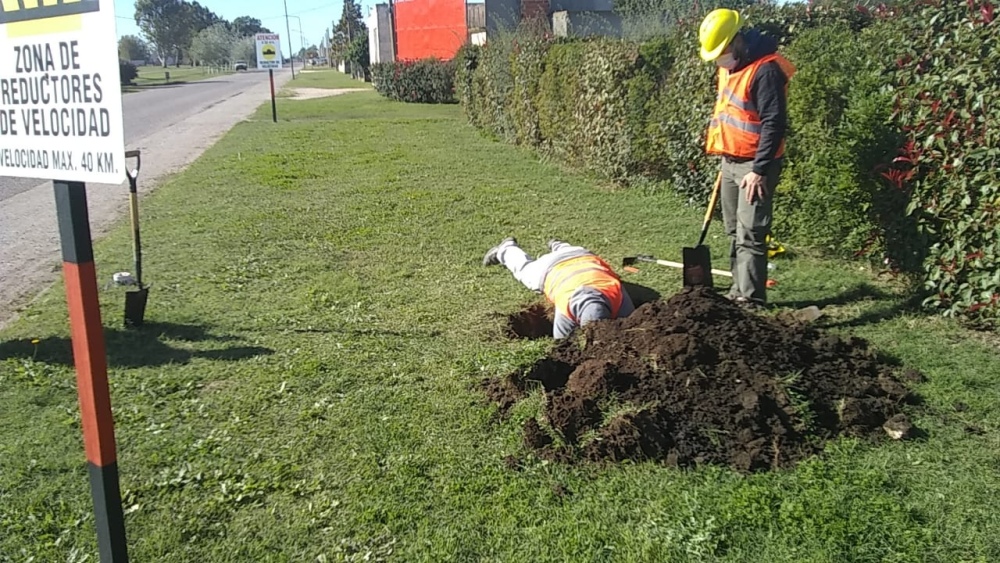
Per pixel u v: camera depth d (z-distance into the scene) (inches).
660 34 426.6
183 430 162.9
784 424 149.6
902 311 220.5
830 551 118.1
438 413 165.9
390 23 1738.4
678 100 360.5
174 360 197.2
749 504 128.6
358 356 197.6
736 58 217.8
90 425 92.9
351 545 124.8
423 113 1000.2
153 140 748.0
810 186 270.5
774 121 209.2
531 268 247.0
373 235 327.3
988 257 197.9
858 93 242.5
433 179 462.6
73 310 90.0
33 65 91.9
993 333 203.0
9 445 157.0
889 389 164.1
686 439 147.1
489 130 727.7
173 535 128.2
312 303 241.0
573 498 135.0
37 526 131.3
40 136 93.2
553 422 152.7
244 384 183.2
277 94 1553.9
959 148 203.8
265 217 363.6
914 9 229.8
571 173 474.3
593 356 175.3
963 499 131.0
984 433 152.8
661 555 119.0
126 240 323.3
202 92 1772.9
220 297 248.7
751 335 171.2
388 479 141.9
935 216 213.2
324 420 164.7
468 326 219.1
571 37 545.3
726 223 238.2
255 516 133.2
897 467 140.8
